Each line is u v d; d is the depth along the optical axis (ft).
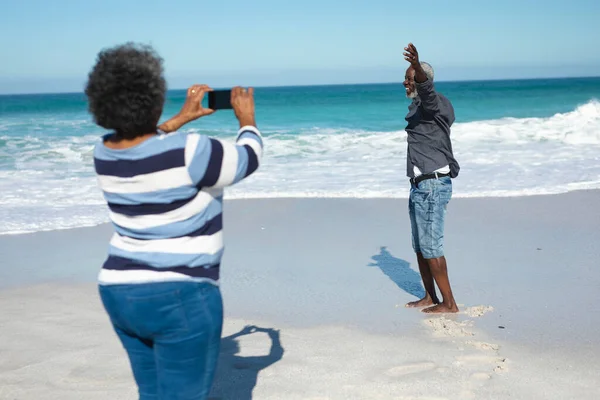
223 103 8.47
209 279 7.29
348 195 32.53
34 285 19.45
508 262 21.25
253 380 12.49
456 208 29.45
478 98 129.29
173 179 6.98
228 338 14.92
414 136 16.01
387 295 18.38
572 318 16.05
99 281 7.35
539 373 12.75
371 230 26.07
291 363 13.33
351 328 15.62
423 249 16.34
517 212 28.37
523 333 15.07
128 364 13.37
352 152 48.42
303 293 18.60
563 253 22.12
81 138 59.11
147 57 7.13
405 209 29.63
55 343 14.58
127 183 7.05
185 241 7.16
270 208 30.04
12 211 29.94
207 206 7.29
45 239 25.20
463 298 17.85
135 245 7.18
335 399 11.67
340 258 22.24
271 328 15.66
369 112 91.97
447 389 12.01
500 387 12.10
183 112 8.68
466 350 14.02
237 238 25.04
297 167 41.73
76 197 33.09
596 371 12.87
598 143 50.14
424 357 13.62
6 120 84.89
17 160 45.98
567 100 119.44
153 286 6.98
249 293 18.62
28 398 11.85
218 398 11.71
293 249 23.41
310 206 30.40
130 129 7.13
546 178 35.94
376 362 13.37
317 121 79.61
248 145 7.59
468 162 42.34
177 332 7.11
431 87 14.92
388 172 39.17
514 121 61.41
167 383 7.31
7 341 14.71
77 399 11.79
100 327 15.67
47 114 102.17
